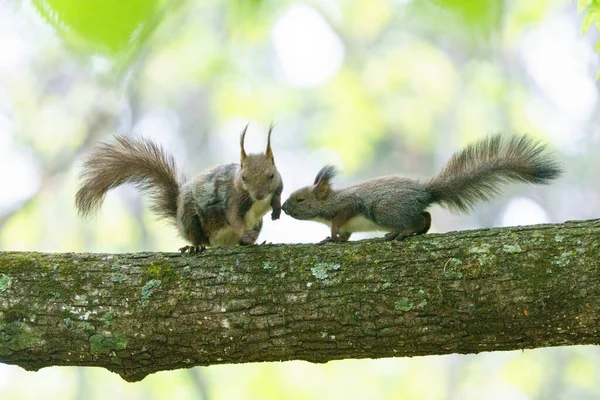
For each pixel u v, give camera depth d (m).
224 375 23.33
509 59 29.14
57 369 24.66
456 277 7.96
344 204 10.98
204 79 28.00
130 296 8.60
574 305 7.59
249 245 9.02
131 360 8.56
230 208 10.89
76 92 26.34
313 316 8.18
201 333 8.41
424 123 31.38
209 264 8.72
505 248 7.99
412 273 8.11
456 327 7.90
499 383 27.31
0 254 9.08
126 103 27.33
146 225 27.42
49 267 8.90
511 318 7.77
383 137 32.03
